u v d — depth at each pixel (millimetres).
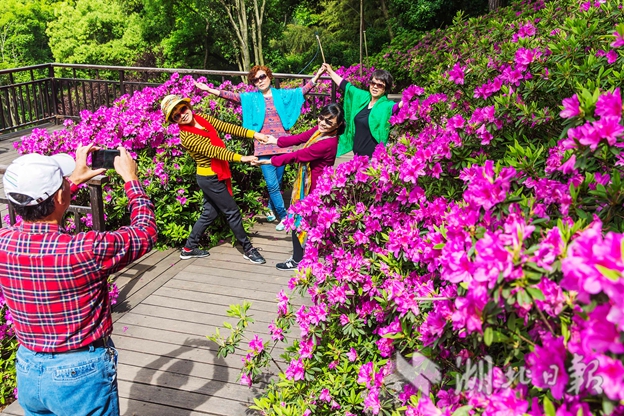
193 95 6375
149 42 25531
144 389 3375
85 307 2176
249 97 5449
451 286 1992
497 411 1537
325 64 5129
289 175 6695
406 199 2857
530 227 1462
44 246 2121
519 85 3299
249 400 3281
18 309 2158
